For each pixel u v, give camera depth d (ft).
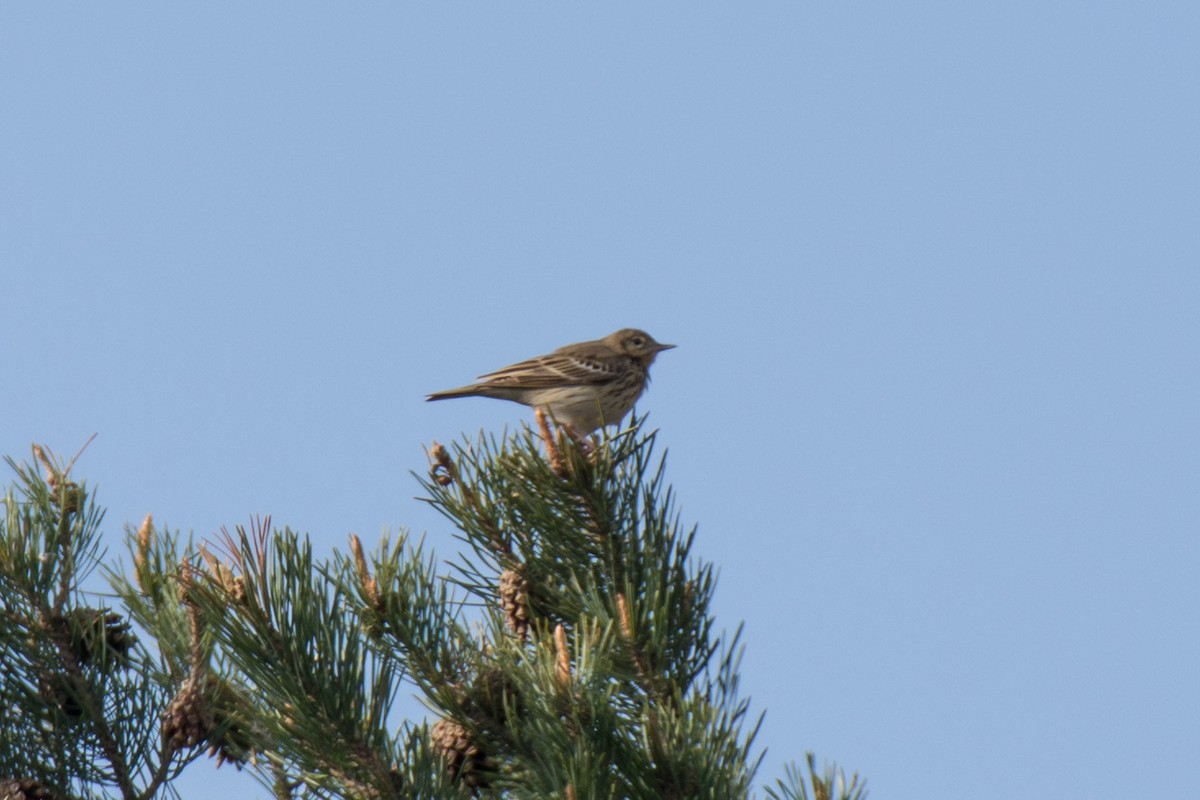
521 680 26.22
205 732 30.19
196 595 27.30
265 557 27.12
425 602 30.27
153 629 31.37
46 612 30.60
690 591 31.50
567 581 32.45
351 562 30.48
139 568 31.86
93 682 30.50
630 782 25.70
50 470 32.01
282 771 28.89
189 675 30.91
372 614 30.04
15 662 30.25
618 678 29.37
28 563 30.60
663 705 29.07
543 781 26.17
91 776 30.27
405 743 27.66
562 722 25.91
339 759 27.07
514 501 33.06
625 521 32.78
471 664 30.30
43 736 30.22
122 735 30.40
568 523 32.78
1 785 29.04
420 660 30.01
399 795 26.94
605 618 29.40
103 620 30.55
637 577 32.09
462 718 28.91
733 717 26.76
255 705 29.91
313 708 26.86
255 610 26.81
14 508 31.14
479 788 29.07
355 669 27.20
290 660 26.78
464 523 33.12
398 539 30.91
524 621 32.07
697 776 25.35
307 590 27.12
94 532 31.73
